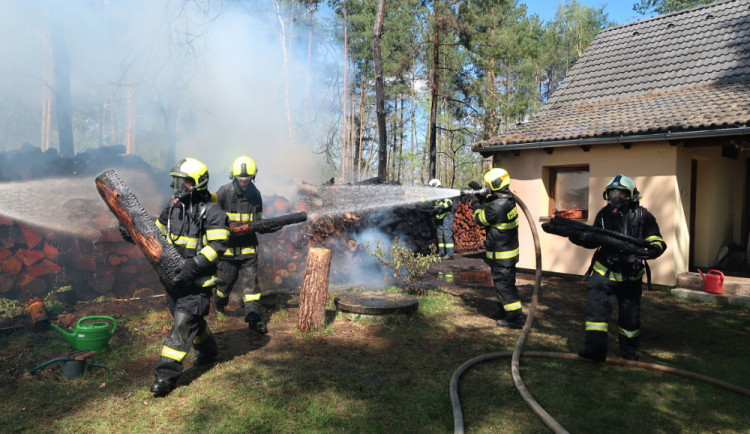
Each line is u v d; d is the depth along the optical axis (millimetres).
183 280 3236
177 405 3197
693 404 3355
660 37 10961
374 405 3244
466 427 2980
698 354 4461
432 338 4832
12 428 2834
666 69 9891
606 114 8914
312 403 3252
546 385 3662
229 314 5527
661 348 4637
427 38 20172
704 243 8578
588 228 4133
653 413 3211
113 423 2943
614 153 7934
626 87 10047
